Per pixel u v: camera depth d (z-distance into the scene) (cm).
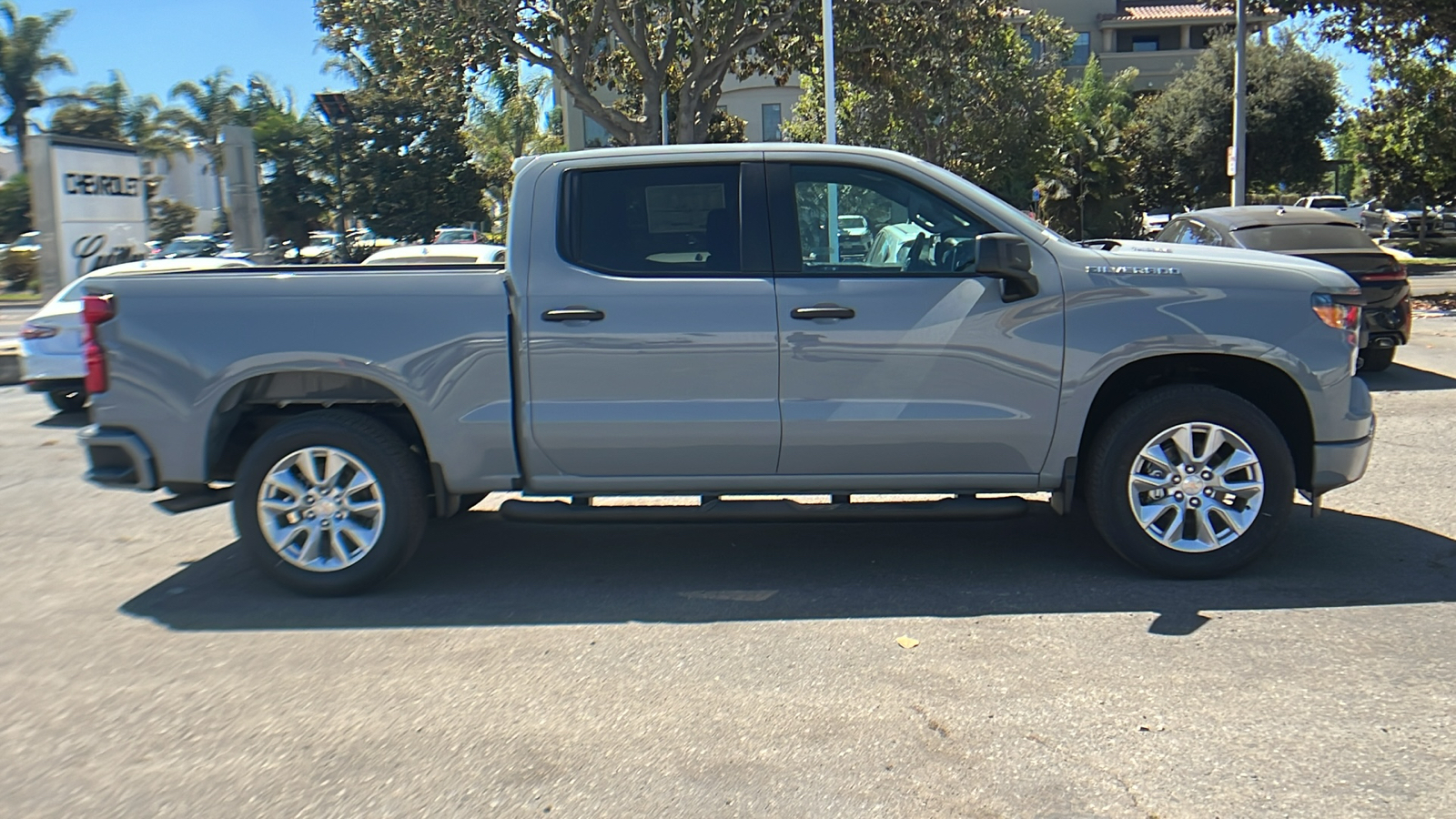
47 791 379
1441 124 3347
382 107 4712
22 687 466
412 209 4844
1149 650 477
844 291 555
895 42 2472
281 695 454
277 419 604
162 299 569
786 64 2650
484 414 562
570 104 4756
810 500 740
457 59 2339
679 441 560
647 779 379
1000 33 3238
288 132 4875
